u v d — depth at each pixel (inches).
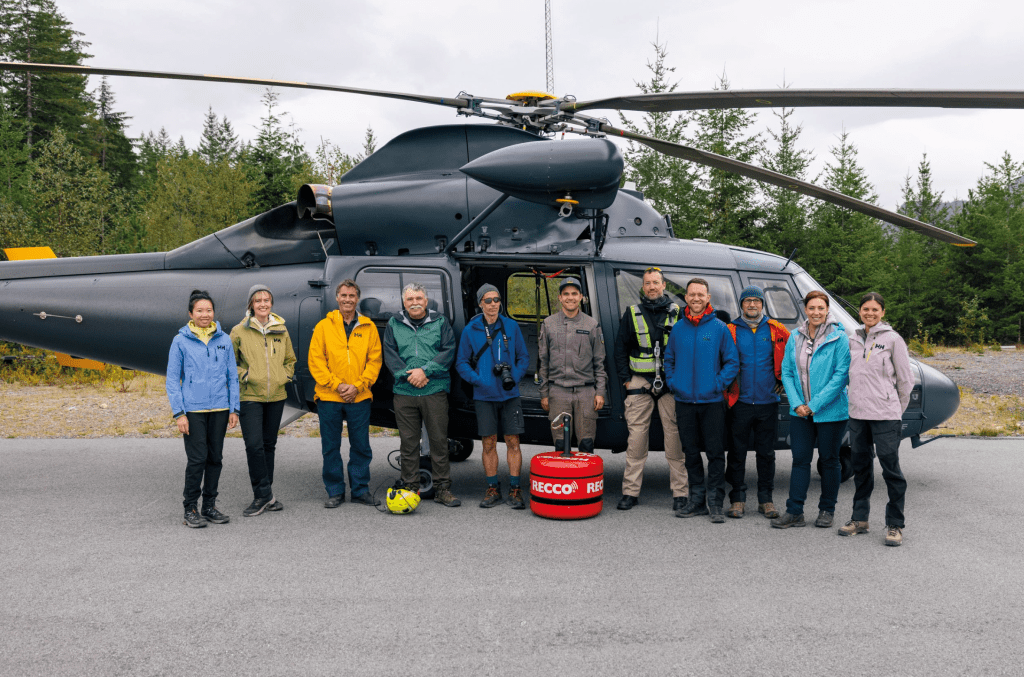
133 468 259.3
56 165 983.6
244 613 130.7
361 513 202.1
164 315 237.6
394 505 199.3
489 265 226.1
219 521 190.7
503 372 200.4
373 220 229.5
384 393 224.2
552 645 118.0
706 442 195.2
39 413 380.5
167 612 131.0
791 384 188.1
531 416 223.6
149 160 2425.0
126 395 444.5
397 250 230.4
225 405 189.6
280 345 202.1
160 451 291.3
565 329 206.5
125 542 173.5
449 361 204.5
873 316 177.2
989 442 319.6
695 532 184.4
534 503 198.1
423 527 187.9
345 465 271.4
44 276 247.4
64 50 1889.8
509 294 266.4
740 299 205.3
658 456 294.7
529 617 129.3
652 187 860.0
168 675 107.3
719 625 126.2
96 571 152.9
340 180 241.3
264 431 202.8
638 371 204.2
